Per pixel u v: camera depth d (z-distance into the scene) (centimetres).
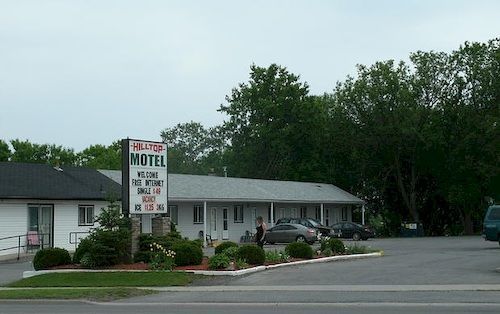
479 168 6341
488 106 6631
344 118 7006
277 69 8481
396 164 6881
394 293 1916
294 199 5766
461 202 6656
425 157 6806
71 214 4106
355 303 1755
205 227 4769
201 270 2477
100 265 2598
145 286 2266
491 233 3978
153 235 2767
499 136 6341
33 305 1894
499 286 2005
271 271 2578
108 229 2678
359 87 6838
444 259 3022
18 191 3791
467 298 1778
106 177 4641
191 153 12925
